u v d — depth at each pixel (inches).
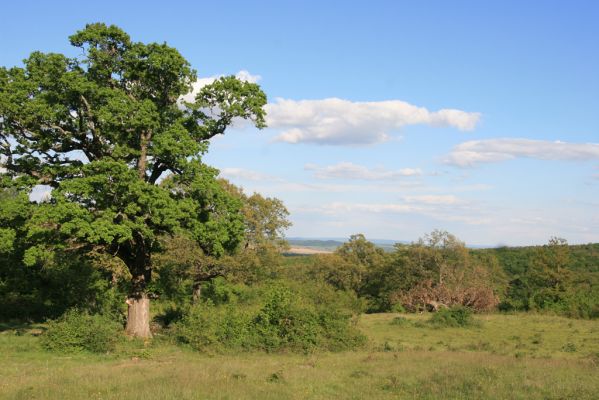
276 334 834.2
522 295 2085.4
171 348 826.2
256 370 607.8
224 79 919.7
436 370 601.6
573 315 1697.8
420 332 1206.3
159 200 806.5
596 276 2400.3
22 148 866.1
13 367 643.5
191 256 1371.8
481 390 496.7
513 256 3110.2
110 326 834.8
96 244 908.0
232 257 1488.7
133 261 947.3
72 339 779.4
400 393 495.5
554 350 903.1
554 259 2064.5
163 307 1445.6
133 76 893.2
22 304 1256.8
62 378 537.6
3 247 820.6
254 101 916.6
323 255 2896.2
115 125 834.8
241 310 956.0
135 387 482.3
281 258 1793.8
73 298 1300.4
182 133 863.1
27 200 820.6
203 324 845.2
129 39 882.1
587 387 507.8
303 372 600.4
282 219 1738.4
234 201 909.8
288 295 895.1
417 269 2006.6
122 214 823.7
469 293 1843.0
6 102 788.0
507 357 737.6
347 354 794.8
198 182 856.9
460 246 2020.2
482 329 1274.6
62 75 827.4
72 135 879.1
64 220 779.4
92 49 859.4
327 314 887.7
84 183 776.9
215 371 589.0
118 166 778.2
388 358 730.2
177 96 932.0
